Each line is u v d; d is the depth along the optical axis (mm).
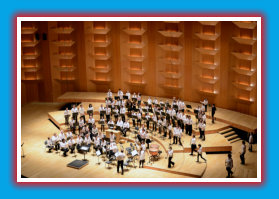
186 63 28641
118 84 31953
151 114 28406
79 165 22109
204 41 27344
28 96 33062
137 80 31172
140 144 24094
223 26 26172
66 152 24109
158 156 22750
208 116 26844
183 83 29281
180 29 28094
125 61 31062
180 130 23406
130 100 30219
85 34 31281
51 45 31797
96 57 31375
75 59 32188
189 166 21469
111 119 26078
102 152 23859
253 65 25359
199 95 28844
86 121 28172
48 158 23391
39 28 31469
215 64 27172
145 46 29922
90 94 32281
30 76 32625
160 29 28891
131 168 21891
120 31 30359
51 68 32406
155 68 30141
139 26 29594
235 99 26969
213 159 22703
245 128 24688
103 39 31078
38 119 29953
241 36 25438
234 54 25844
